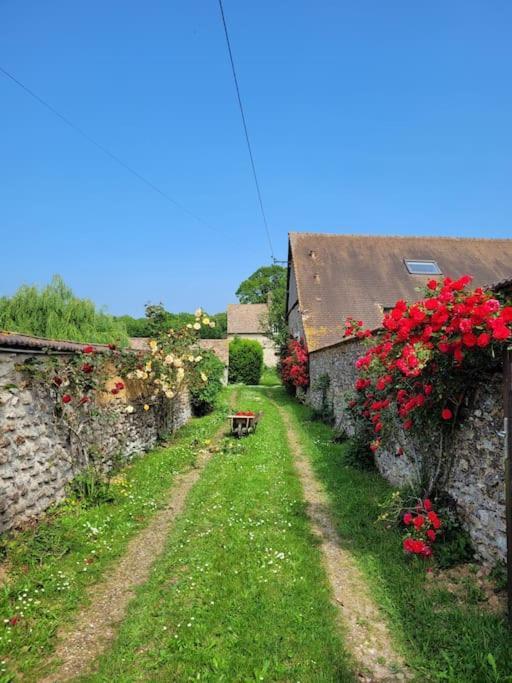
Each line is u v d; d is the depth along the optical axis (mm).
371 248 23016
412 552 4293
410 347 3984
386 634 3332
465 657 2936
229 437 11047
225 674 2869
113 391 7523
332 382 12625
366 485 6797
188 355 11266
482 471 4035
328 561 4508
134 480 7336
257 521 5453
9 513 4629
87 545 4781
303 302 19484
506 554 3586
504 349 3439
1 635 3254
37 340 5469
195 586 3932
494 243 24234
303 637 3219
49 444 5613
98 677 2891
